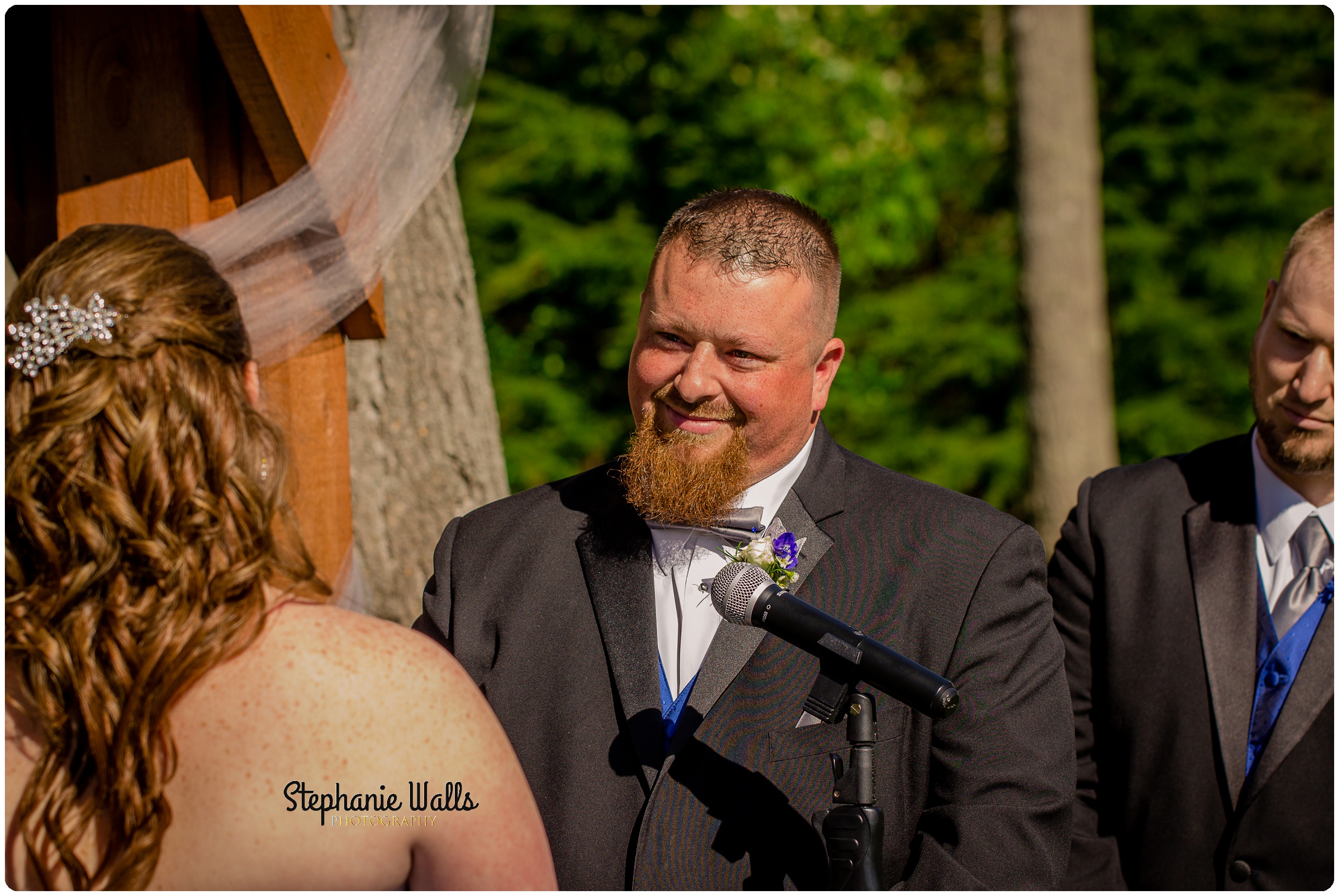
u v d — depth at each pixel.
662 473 1.93
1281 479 2.36
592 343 10.55
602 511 2.13
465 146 9.77
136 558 1.24
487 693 2.02
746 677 1.91
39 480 1.24
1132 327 10.76
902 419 11.08
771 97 10.29
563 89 10.41
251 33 2.12
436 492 3.62
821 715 1.61
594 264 9.77
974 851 1.77
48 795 1.24
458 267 3.76
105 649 1.23
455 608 2.11
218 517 1.27
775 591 1.67
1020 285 8.49
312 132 2.41
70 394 1.23
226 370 1.33
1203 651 2.32
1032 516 8.48
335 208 2.50
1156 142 11.00
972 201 11.86
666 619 2.02
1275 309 2.30
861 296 11.23
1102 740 2.42
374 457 3.58
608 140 9.88
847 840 1.56
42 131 2.40
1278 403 2.27
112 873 1.21
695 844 1.82
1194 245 11.21
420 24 2.76
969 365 10.75
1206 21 11.33
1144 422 10.73
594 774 1.92
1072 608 2.50
